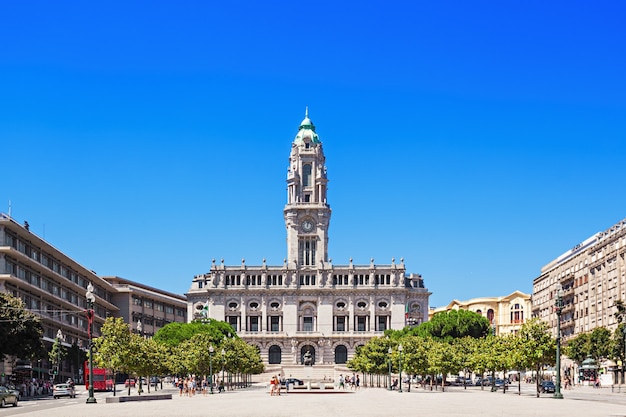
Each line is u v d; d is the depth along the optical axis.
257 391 151.88
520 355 102.38
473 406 76.94
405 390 150.62
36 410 78.38
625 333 137.25
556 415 60.97
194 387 140.25
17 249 156.25
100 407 80.81
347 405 80.81
